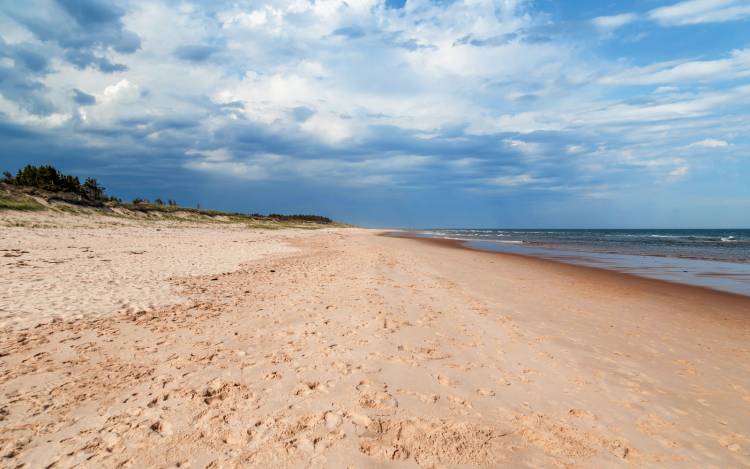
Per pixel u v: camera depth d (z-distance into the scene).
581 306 9.70
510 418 4.05
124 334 6.07
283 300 8.75
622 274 15.98
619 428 3.97
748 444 3.79
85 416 3.74
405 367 5.21
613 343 6.74
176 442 3.38
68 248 15.52
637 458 3.50
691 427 4.06
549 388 4.82
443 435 3.68
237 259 15.88
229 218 48.88
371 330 6.71
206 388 4.39
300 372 4.91
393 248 26.69
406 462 3.27
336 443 3.47
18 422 3.58
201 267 13.05
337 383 4.63
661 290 12.33
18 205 25.22
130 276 10.59
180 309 7.64
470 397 4.47
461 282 12.48
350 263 16.05
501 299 10.07
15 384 4.29
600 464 3.39
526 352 6.05
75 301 7.69
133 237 22.38
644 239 56.62
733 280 14.41
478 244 38.03
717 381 5.27
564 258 22.86
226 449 3.32
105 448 3.26
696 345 6.83
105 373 4.70
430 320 7.56
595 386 4.94
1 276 9.41
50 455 3.14
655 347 6.62
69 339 5.71
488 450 3.50
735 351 6.57
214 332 6.36
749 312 9.55
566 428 3.92
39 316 6.63
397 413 4.03
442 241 42.47
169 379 4.60
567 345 6.48
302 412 3.95
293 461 3.20
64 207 28.44
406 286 11.08
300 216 107.25
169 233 27.42
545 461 3.39
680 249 32.34
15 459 3.07
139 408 3.92
